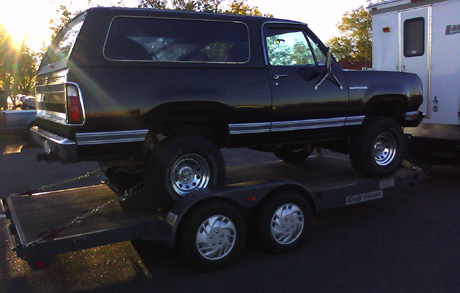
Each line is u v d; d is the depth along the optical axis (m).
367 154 5.57
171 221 3.96
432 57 7.55
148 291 3.81
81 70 3.94
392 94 5.82
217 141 4.96
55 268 4.34
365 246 4.73
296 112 5.03
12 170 9.78
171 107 4.27
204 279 4.02
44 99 4.99
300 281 3.93
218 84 4.51
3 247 4.90
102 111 3.99
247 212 4.38
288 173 6.05
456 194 6.80
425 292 3.68
